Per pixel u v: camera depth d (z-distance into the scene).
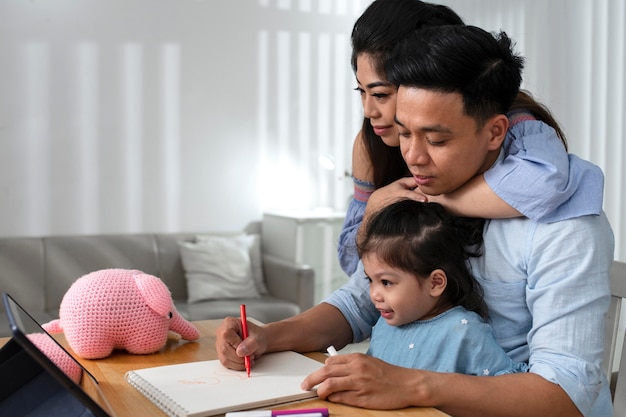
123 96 3.65
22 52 3.43
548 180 0.95
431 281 1.03
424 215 1.03
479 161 0.98
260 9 3.96
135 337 1.09
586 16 3.22
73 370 0.92
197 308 3.32
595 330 0.95
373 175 1.29
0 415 0.85
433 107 0.92
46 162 3.50
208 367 1.02
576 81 3.27
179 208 3.82
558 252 0.96
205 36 3.83
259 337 1.05
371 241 1.05
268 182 4.05
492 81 0.93
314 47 4.12
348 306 1.23
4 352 0.87
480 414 0.88
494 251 1.04
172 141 3.78
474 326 1.01
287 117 4.08
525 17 3.52
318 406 0.87
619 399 1.22
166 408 0.85
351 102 4.25
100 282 1.09
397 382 0.87
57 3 3.48
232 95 3.92
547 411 0.89
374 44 1.10
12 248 3.30
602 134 3.15
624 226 3.07
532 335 0.99
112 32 3.61
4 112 3.40
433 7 1.14
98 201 3.62
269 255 3.91
